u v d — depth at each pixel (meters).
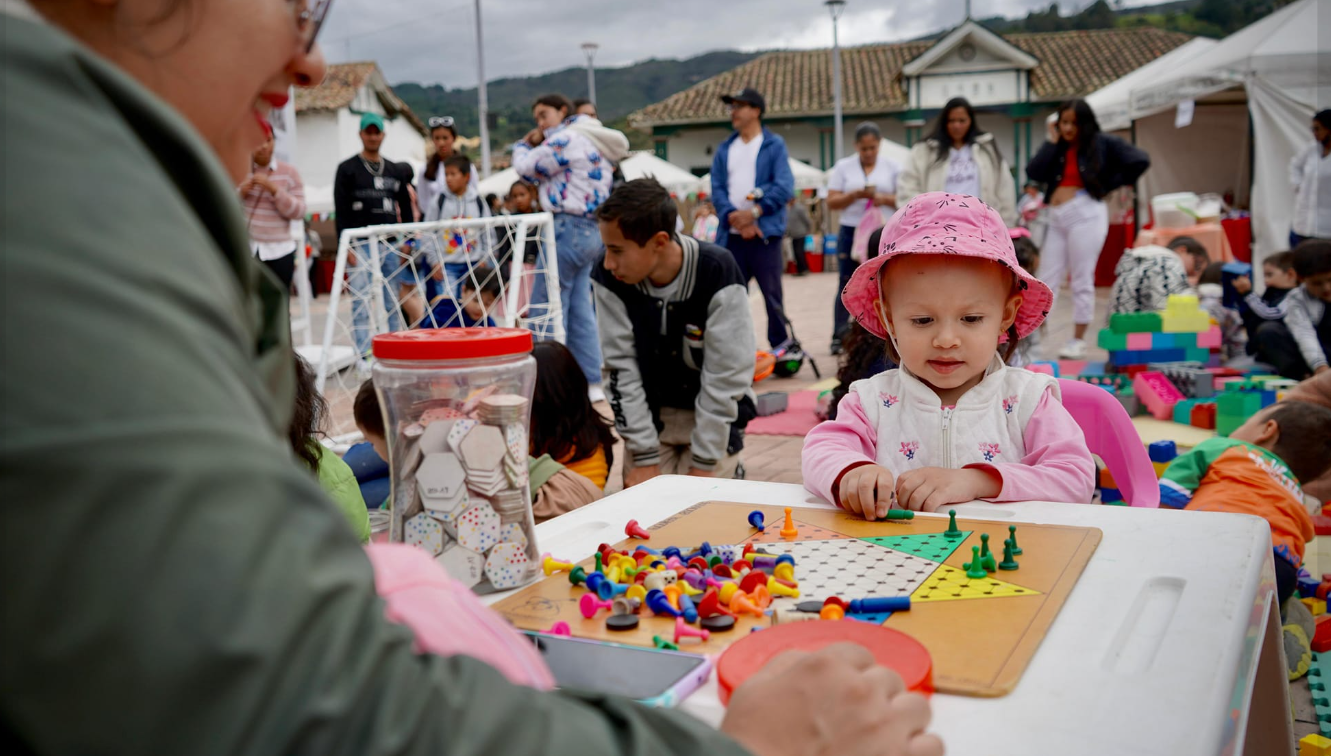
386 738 0.47
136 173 0.49
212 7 0.62
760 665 0.87
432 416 1.13
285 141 6.90
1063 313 10.55
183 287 0.47
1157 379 5.30
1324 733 2.17
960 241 1.78
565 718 0.55
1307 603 2.85
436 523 1.14
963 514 1.51
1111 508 1.46
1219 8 70.81
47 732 0.42
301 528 0.48
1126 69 28.64
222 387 0.47
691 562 1.22
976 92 28.52
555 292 4.73
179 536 0.42
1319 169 7.64
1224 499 2.74
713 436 3.32
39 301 0.43
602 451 3.02
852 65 31.55
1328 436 3.36
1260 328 5.61
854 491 1.46
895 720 0.65
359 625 0.49
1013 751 0.76
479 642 0.73
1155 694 0.84
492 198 11.56
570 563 1.26
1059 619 1.02
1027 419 1.89
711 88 30.98
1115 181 7.01
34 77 0.48
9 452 0.40
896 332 1.91
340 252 4.61
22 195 0.44
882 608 1.05
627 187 3.19
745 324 3.31
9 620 0.41
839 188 7.61
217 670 0.43
